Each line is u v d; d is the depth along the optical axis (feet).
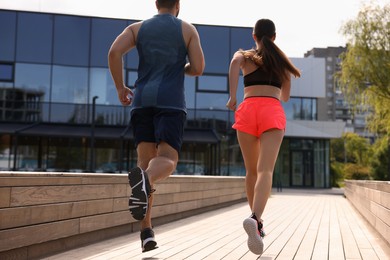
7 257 11.47
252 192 13.46
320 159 104.78
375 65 67.00
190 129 79.46
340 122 103.45
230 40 81.20
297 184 104.01
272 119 12.34
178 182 27.53
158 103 11.23
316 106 106.11
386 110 68.18
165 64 11.59
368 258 14.17
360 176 173.06
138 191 9.82
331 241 18.33
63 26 78.38
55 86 77.71
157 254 13.98
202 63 11.71
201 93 80.28
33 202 12.38
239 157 80.02
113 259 12.84
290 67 12.87
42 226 12.87
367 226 24.81
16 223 11.59
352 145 233.55
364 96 69.41
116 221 18.20
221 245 16.34
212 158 77.77
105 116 78.02
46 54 77.82
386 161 142.10
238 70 12.55
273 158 12.21
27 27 77.77
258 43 13.44
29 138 73.67
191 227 22.97
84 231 15.53
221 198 40.32
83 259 12.81
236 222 25.80
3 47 77.15
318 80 105.81
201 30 81.20
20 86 77.00
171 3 12.07
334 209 39.78
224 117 80.12
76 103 77.92
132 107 11.67
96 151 74.69
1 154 73.56
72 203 14.66
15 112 76.54
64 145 74.18
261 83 12.75
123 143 75.46
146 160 11.75
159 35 11.63
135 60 77.56
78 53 78.43
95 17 78.89
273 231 22.00
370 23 68.08
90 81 78.38
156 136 11.19
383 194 17.85
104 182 17.10
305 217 30.99
